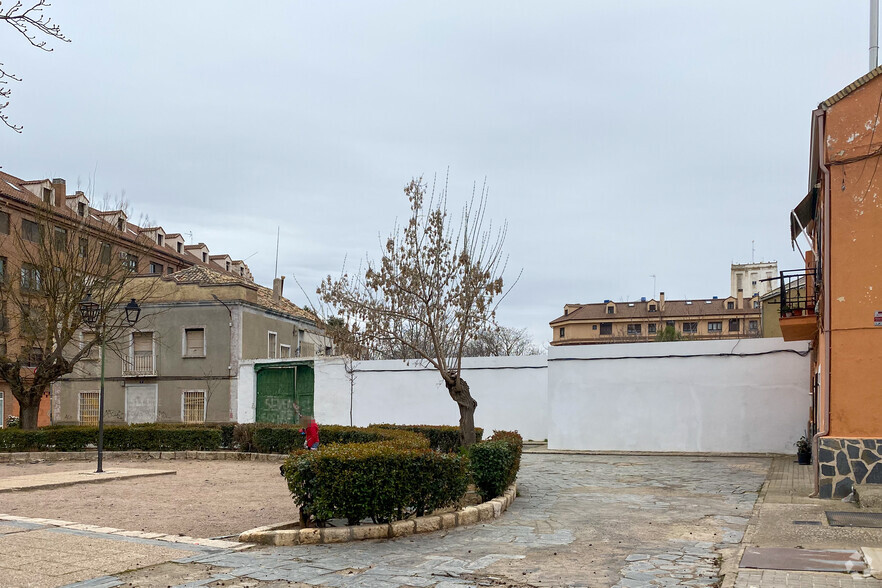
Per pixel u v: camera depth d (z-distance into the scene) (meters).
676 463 18.62
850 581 6.32
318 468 8.55
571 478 15.34
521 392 27.72
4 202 38.72
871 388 11.38
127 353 34.62
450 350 17.55
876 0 13.04
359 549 7.95
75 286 26.30
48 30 6.75
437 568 7.08
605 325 83.12
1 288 27.56
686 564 7.30
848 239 11.64
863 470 11.33
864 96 11.62
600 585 6.48
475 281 14.21
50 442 23.02
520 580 6.65
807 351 20.52
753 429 21.02
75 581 6.46
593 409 22.86
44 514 10.69
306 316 40.75
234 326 33.38
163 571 6.88
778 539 8.30
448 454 9.84
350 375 30.05
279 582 6.52
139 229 35.12
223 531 9.25
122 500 12.29
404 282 14.23
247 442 22.41
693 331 79.88
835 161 11.74
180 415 33.59
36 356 31.33
